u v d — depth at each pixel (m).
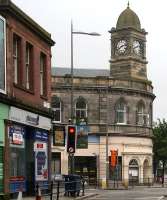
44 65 34.28
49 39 34.53
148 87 67.56
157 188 55.28
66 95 63.12
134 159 64.94
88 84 63.88
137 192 42.34
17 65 29.52
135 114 65.62
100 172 62.72
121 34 68.81
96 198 32.59
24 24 29.89
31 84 31.42
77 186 32.62
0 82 26.14
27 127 30.88
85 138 38.94
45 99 33.88
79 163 62.62
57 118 62.44
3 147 26.39
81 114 63.56
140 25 69.75
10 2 27.27
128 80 65.50
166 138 81.81
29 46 31.44
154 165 85.69
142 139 66.19
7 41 27.25
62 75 64.50
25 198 28.20
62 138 34.66
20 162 28.98
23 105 29.00
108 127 63.84
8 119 26.89
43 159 32.81
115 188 55.06
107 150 59.12
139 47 69.31
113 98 64.56
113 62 69.31
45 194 31.28
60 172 60.16
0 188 25.95
